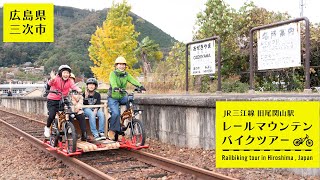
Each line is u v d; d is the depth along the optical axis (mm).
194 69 13078
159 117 9758
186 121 8672
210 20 20906
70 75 8375
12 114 22766
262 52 10312
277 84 17422
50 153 8781
